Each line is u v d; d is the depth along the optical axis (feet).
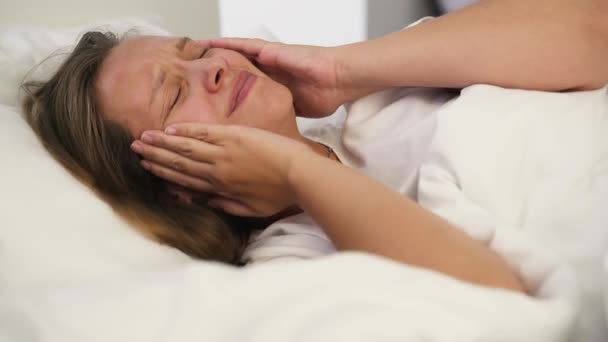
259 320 1.74
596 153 2.80
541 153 2.85
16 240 2.29
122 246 2.46
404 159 3.30
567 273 2.10
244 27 6.67
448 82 3.43
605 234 2.45
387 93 3.74
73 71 3.23
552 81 3.30
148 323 1.75
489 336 1.75
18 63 3.68
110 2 4.75
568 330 1.91
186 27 5.25
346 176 2.50
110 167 3.01
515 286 2.16
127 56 3.19
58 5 4.50
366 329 1.67
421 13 7.07
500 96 3.17
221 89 3.09
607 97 3.15
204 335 1.72
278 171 2.71
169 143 2.89
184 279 1.86
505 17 3.39
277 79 3.73
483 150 2.87
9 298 1.94
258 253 2.95
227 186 2.92
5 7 4.26
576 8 3.34
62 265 2.27
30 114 3.23
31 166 2.63
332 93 3.68
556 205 2.65
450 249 2.19
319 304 1.76
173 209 3.01
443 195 2.74
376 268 1.88
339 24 7.06
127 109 3.05
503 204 2.74
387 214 2.31
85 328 1.75
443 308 1.77
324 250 2.85
